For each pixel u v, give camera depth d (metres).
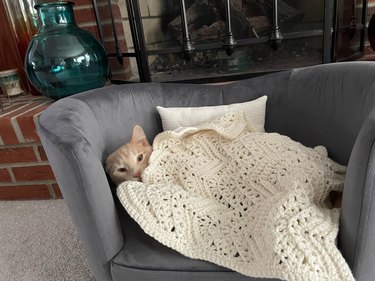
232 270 0.66
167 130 1.04
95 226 0.71
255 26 1.50
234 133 0.91
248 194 0.76
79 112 0.85
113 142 0.99
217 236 0.70
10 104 1.61
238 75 1.45
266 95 1.07
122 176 0.93
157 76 1.53
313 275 0.55
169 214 0.73
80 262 1.15
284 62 1.49
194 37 1.53
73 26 1.45
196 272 0.67
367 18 1.59
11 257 1.22
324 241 0.58
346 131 0.83
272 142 0.82
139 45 1.44
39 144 1.44
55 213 1.47
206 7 1.51
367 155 0.52
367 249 0.57
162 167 0.90
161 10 1.52
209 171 0.84
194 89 1.15
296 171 0.72
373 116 0.56
